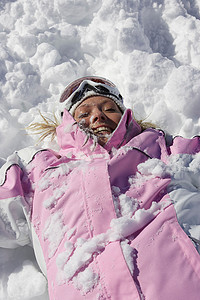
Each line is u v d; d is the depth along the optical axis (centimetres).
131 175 161
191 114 217
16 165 170
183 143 177
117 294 124
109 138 171
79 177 156
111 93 194
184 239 134
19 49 253
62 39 258
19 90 236
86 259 131
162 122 217
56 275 134
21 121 228
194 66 242
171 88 218
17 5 275
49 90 243
